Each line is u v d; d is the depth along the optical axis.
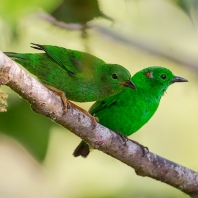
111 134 9.36
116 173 15.20
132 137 17.17
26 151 6.99
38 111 7.62
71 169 15.22
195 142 17.59
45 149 7.04
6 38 4.29
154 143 17.39
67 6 5.26
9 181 14.57
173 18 7.91
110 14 6.51
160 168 10.25
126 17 8.48
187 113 17.98
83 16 5.34
